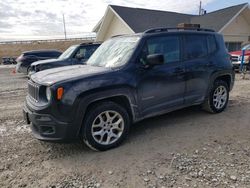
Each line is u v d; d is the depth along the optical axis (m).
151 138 4.30
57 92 3.42
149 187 2.90
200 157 3.57
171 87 4.54
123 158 3.62
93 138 3.75
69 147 4.07
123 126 4.00
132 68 4.05
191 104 5.02
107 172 3.27
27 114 3.88
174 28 4.85
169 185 2.93
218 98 5.56
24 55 14.80
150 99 4.28
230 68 5.60
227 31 19.78
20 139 4.45
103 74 3.80
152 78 4.25
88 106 3.73
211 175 3.10
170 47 4.58
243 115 5.46
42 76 3.96
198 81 4.98
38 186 3.01
